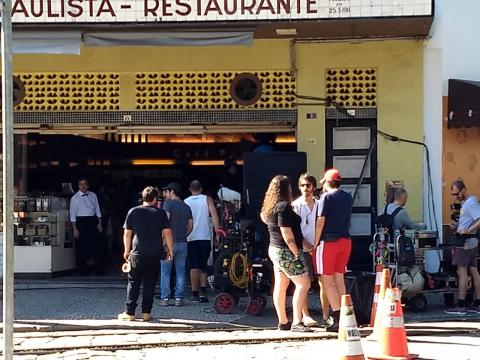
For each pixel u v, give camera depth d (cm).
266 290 1115
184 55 1377
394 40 1349
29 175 1479
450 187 1348
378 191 1355
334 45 1359
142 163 1722
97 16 1194
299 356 848
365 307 1009
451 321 1047
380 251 1084
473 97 1300
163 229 1047
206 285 1206
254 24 1208
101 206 1590
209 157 1692
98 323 1024
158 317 1069
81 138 1592
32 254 1413
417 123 1349
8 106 619
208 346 916
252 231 1165
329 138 1371
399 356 826
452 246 1122
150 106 1388
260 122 1374
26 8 1191
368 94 1362
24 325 1012
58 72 1392
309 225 1029
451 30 1344
